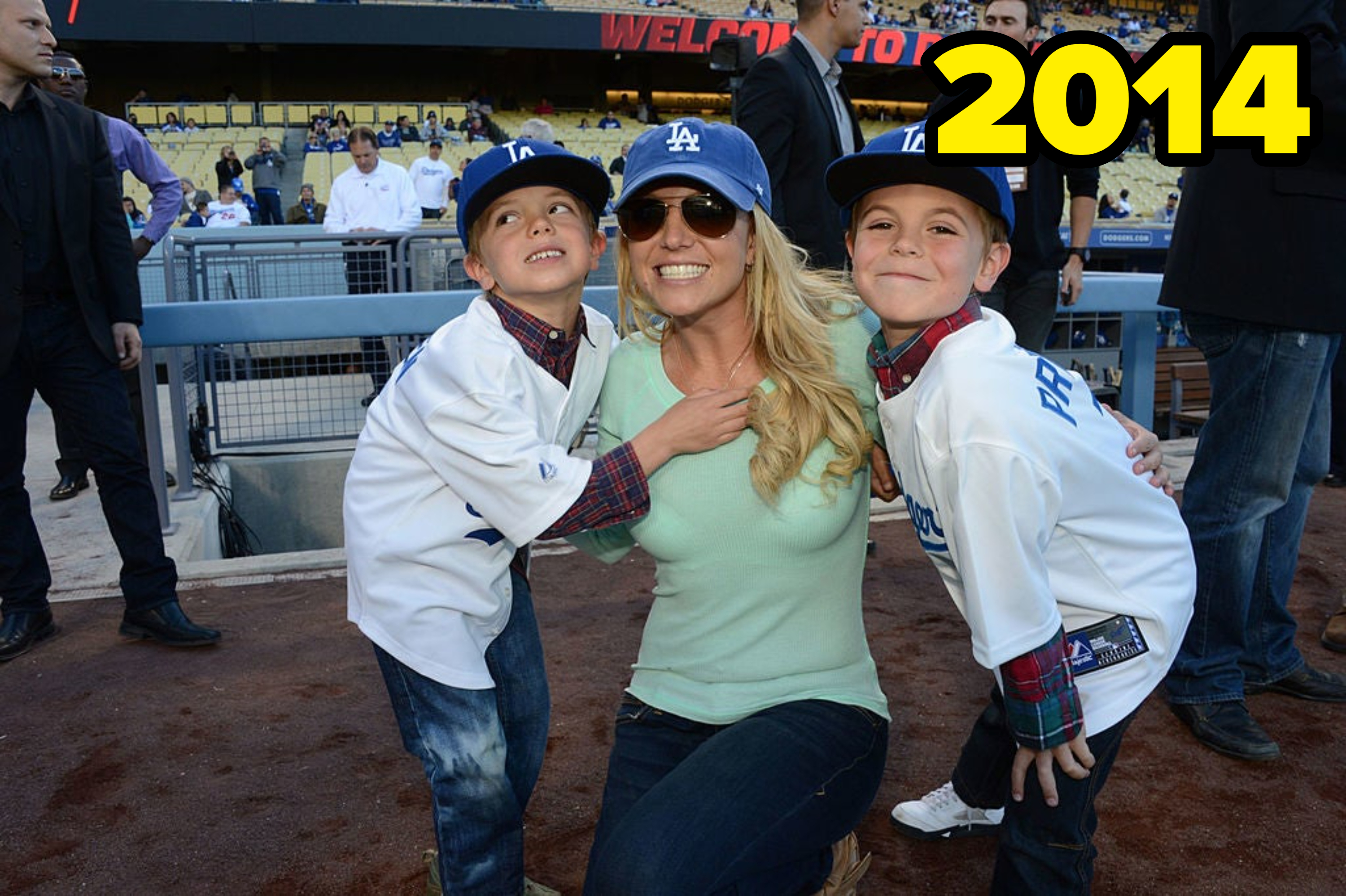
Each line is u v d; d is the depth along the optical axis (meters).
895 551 4.15
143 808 2.39
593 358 1.78
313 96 28.39
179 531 4.56
